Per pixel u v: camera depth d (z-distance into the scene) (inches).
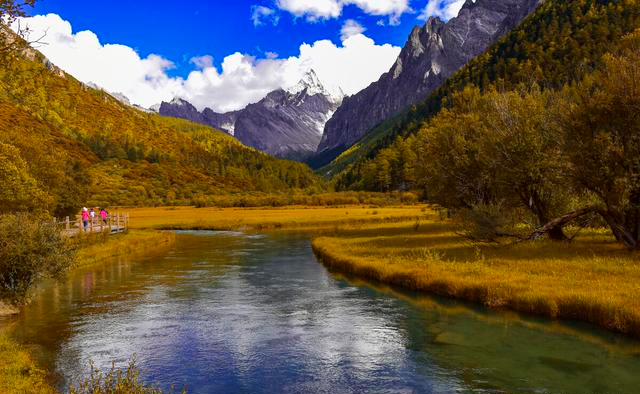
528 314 768.3
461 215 1453.0
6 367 497.7
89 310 853.2
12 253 815.7
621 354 575.2
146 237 2294.5
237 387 505.4
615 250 1163.3
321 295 976.9
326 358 591.5
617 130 1172.5
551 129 1402.6
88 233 1802.4
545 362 554.9
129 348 633.6
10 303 842.2
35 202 1492.4
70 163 2706.7
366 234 2172.7
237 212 4955.7
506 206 1535.4
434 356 587.8
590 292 759.1
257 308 866.1
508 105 1596.9
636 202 1152.2
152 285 1110.4
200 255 1734.7
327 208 5502.0
